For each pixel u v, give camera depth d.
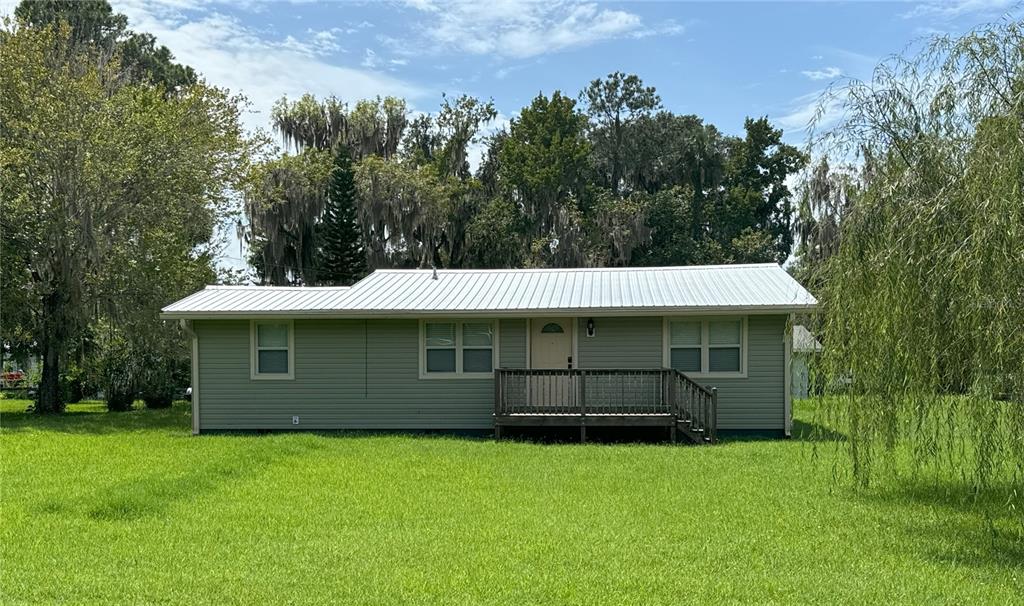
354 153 44.06
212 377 19.20
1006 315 7.40
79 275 23.81
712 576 7.55
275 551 8.34
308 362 19.12
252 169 28.95
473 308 18.06
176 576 7.51
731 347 18.33
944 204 8.24
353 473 12.75
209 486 11.55
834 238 10.14
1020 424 7.53
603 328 18.66
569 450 15.58
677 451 15.40
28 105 23.47
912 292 8.42
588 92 49.41
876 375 9.09
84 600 6.86
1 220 23.06
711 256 44.34
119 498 10.24
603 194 43.53
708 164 48.31
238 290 20.59
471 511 10.14
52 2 38.09
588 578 7.45
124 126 24.05
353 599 6.88
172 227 25.83
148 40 42.47
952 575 7.67
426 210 39.72
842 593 7.11
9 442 16.97
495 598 6.90
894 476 11.54
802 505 10.55
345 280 38.56
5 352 26.73
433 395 18.92
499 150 46.94
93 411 27.16
